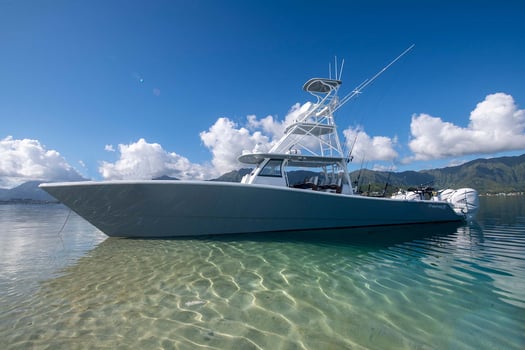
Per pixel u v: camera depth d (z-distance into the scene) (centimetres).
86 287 357
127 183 625
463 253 544
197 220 714
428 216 982
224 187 667
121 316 273
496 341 221
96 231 970
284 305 297
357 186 995
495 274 402
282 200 729
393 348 213
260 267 448
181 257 519
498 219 1145
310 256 524
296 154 834
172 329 246
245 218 736
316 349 213
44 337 234
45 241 742
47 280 388
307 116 962
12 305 301
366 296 321
